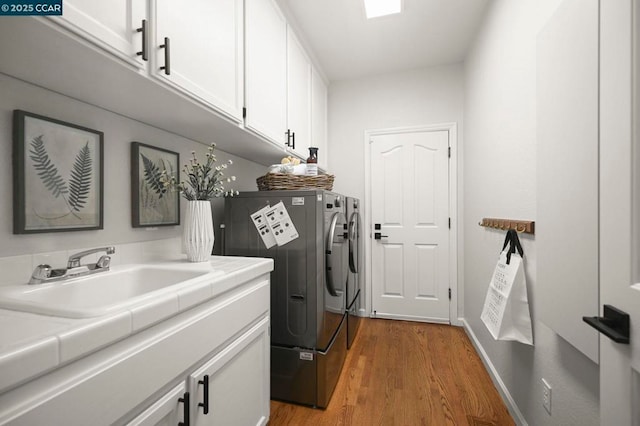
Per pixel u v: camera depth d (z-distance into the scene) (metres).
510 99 1.63
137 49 0.86
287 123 2.03
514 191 1.56
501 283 1.48
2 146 0.87
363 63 2.89
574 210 0.96
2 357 0.45
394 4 2.05
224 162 2.05
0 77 0.87
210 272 1.10
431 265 2.99
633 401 0.59
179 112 1.23
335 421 1.56
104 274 1.06
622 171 0.62
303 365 1.70
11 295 0.79
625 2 0.61
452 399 1.73
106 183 1.19
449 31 2.37
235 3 1.38
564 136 1.02
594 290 0.86
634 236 0.59
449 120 2.94
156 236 1.43
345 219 2.31
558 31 1.06
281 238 1.74
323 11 2.10
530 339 1.34
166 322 0.80
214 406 1.00
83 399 0.58
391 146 3.11
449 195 2.95
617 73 0.63
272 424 1.53
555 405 1.16
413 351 2.35
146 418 0.73
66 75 0.89
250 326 1.27
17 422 0.47
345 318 2.26
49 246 0.99
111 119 1.21
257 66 1.59
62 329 0.56
